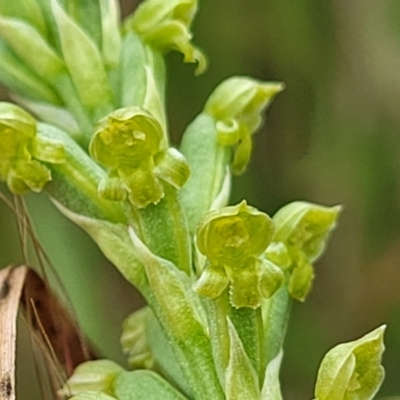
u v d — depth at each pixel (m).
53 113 0.16
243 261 0.15
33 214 0.19
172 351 0.15
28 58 0.16
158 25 0.16
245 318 0.15
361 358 0.15
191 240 0.15
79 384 0.15
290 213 0.15
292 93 0.21
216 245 0.15
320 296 0.20
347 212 0.20
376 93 0.20
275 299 0.15
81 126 0.16
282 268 0.15
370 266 0.20
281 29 0.20
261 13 0.20
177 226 0.15
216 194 0.15
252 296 0.15
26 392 0.20
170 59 0.20
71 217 0.15
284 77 0.21
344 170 0.20
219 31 0.20
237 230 0.15
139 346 0.15
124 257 0.15
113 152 0.15
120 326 0.20
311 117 0.21
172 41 0.16
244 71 0.20
